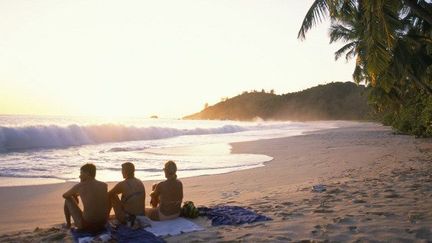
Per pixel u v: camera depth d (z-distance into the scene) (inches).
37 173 607.2
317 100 7470.5
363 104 6815.9
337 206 298.4
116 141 1353.3
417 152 761.0
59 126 1153.4
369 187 370.9
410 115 1390.3
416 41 743.1
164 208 269.7
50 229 275.1
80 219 248.5
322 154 836.0
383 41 482.3
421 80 886.4
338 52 1445.6
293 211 292.5
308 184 440.8
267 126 2999.5
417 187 355.6
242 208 306.8
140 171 624.7
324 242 211.2
